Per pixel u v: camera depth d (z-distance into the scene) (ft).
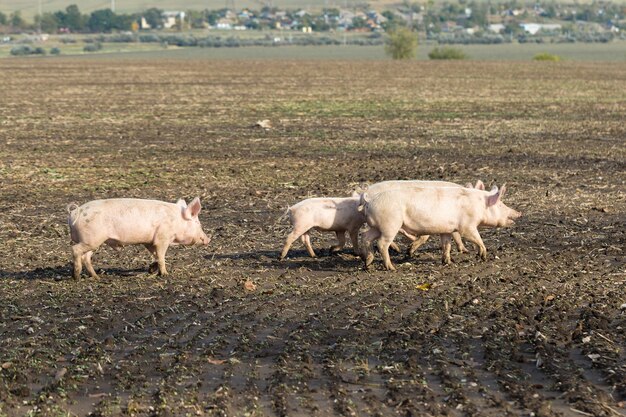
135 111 140.77
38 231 60.18
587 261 51.98
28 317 41.88
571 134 110.52
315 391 33.47
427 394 32.94
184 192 73.92
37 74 240.73
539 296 44.98
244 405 32.30
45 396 33.09
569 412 31.83
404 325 40.60
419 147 99.25
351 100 158.30
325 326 40.50
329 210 52.47
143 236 48.47
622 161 88.79
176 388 33.63
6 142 104.73
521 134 110.42
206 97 166.50
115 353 37.55
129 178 80.38
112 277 49.16
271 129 116.26
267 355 37.04
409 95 168.86
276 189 74.79
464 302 44.11
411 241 55.06
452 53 353.31
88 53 470.80
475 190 51.11
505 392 33.40
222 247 56.18
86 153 95.66
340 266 51.78
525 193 72.02
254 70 258.16
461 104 150.10
